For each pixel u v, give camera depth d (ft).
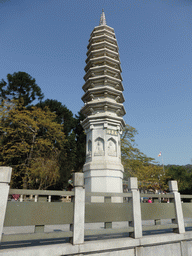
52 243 18.02
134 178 23.58
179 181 173.58
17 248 15.87
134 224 21.43
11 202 16.24
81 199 19.15
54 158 89.66
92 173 42.32
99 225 27.61
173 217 25.35
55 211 17.85
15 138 85.92
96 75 55.06
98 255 18.49
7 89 107.45
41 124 88.99
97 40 60.08
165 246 22.91
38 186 89.15
